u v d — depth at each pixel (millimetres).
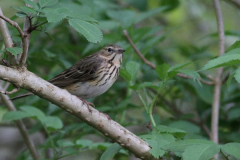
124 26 12688
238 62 6121
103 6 13766
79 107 7164
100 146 9148
